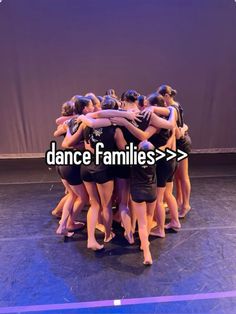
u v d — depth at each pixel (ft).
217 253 10.36
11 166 21.07
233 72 22.56
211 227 12.07
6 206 14.52
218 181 17.34
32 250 10.79
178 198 13.21
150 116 9.58
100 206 11.16
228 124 23.35
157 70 22.31
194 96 22.79
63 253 10.57
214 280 9.04
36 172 19.67
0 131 22.62
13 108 22.35
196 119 23.15
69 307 8.10
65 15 21.21
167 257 10.17
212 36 22.00
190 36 21.93
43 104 22.43
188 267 9.64
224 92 22.82
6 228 12.40
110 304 8.17
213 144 23.53
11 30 21.17
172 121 9.93
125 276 9.25
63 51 21.71
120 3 21.25
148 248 9.95
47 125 22.79
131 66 22.16
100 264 9.88
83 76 22.16
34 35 21.35
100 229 12.02
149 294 8.48
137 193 9.80
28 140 22.93
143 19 21.54
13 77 21.86
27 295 8.57
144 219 10.03
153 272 9.42
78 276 9.32
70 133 10.44
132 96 10.41
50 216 13.39
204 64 22.36
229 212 13.34
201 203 14.32
